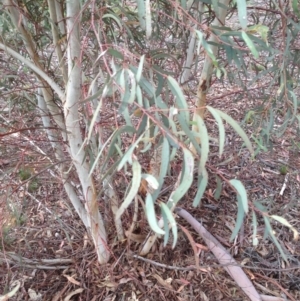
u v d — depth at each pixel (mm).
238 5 483
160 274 1219
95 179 1112
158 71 593
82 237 1329
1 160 1112
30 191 1434
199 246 825
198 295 1170
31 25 1098
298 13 652
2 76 1009
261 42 622
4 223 1207
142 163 1168
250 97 1320
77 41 726
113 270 1209
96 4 826
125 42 713
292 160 1656
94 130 939
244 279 1148
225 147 1718
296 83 1027
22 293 1160
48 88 954
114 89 557
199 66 1648
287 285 1205
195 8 878
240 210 523
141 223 1245
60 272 1223
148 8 501
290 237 1359
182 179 475
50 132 1105
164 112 546
